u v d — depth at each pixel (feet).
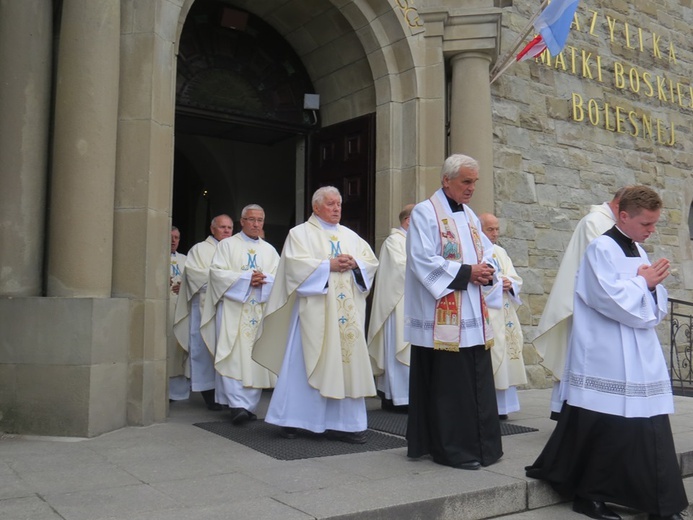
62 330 16.16
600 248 12.66
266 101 26.91
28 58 17.21
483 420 14.12
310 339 15.99
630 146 32.89
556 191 29.55
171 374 22.65
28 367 16.25
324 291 15.96
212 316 19.60
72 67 17.07
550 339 17.30
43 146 17.47
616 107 32.45
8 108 17.04
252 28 26.58
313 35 26.53
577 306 13.03
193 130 28.86
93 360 16.14
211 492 11.74
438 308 14.10
